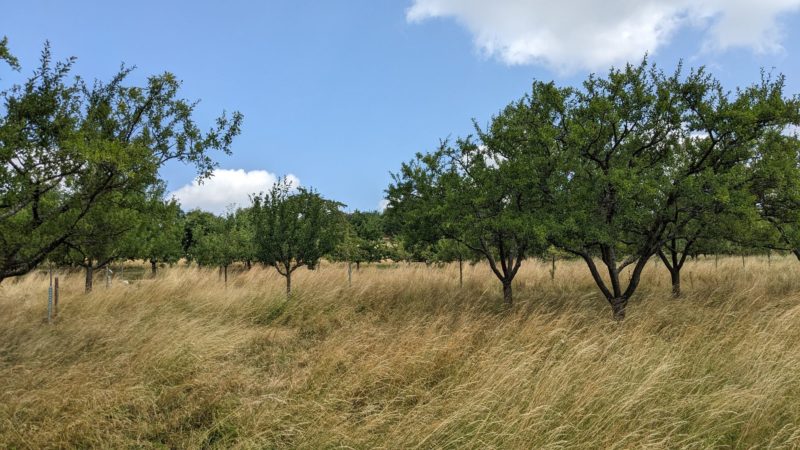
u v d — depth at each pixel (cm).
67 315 961
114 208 711
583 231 803
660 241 856
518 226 826
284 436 449
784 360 515
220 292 1191
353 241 2744
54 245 663
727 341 608
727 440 412
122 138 653
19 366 603
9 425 454
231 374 605
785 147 821
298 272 1691
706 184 762
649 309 812
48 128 594
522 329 692
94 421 469
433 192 1097
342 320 970
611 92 873
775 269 1664
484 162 1042
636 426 412
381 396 533
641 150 899
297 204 1335
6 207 590
